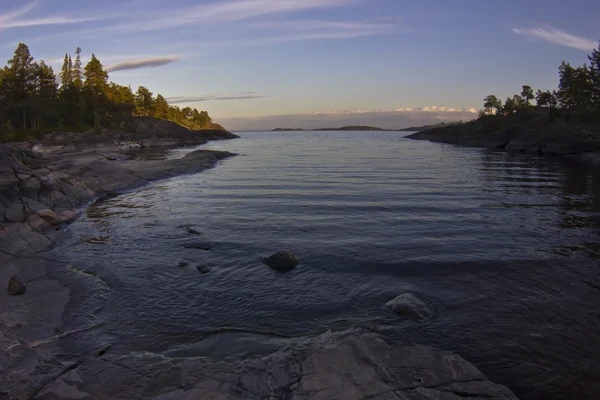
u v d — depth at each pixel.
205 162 40.94
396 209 18.56
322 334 7.13
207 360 6.57
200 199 21.67
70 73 113.06
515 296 9.13
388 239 13.66
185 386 5.65
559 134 59.41
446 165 42.06
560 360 6.62
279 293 9.45
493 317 8.13
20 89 91.31
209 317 8.27
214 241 13.58
